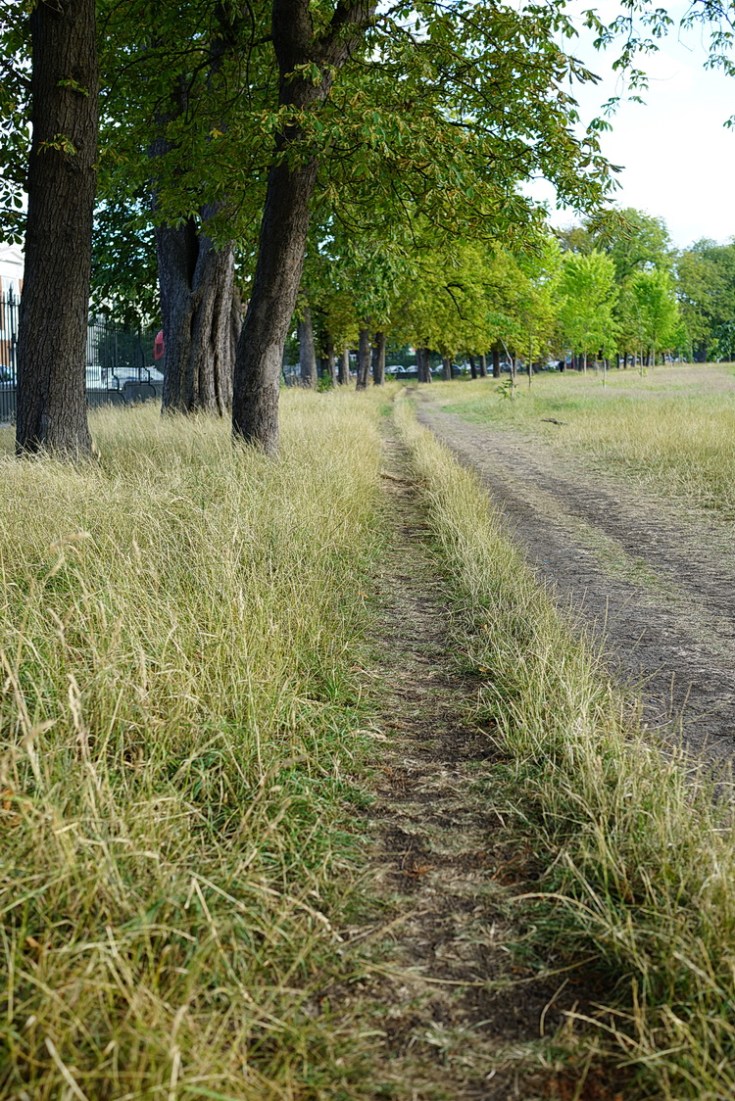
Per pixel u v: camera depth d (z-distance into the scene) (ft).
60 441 33.06
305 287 69.41
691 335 301.02
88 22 31.27
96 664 12.97
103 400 90.58
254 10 41.11
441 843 11.57
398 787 13.17
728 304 302.86
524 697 15.12
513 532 33.63
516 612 20.85
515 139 38.27
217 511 23.95
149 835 9.71
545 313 120.57
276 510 25.09
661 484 43.32
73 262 32.73
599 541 31.83
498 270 99.25
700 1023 7.84
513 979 8.97
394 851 11.37
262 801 11.25
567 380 184.85
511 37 36.01
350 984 8.87
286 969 8.91
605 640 19.26
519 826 11.90
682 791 11.27
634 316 199.41
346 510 30.94
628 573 27.04
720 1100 7.11
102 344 93.30
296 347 181.78
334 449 42.80
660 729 14.85
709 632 20.83
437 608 23.18
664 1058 7.63
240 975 8.50
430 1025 8.34
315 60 34.83
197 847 10.30
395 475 48.60
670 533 32.83
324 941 9.45
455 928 9.78
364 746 14.32
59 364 32.96
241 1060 7.28
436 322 114.62
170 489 24.94
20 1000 7.43
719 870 9.12
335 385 147.13
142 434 40.50
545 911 9.98
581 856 10.50
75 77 31.45
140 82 43.39
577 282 159.22
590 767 11.83
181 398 57.77
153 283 94.07
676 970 8.34
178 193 43.29
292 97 35.01
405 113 31.83
